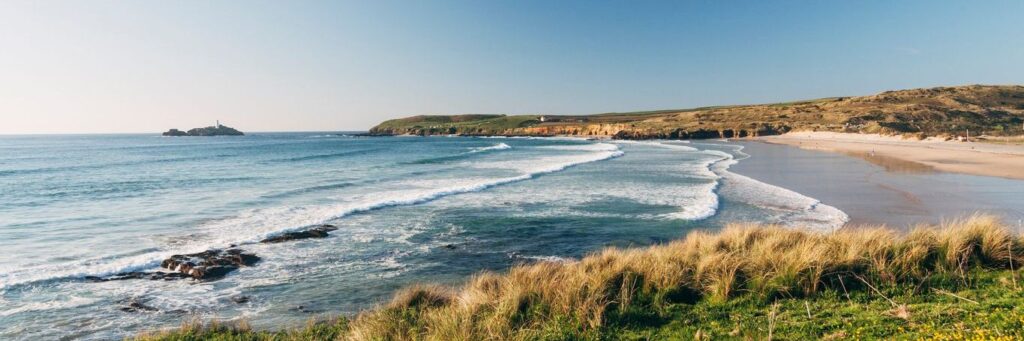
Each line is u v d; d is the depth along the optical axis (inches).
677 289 279.9
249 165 1685.5
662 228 618.5
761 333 217.0
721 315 247.1
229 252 511.5
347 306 366.9
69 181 1181.7
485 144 3858.3
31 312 358.9
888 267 279.0
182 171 1454.2
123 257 495.8
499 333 230.4
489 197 884.6
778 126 4384.8
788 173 1214.9
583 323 242.2
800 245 325.4
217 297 388.8
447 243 553.9
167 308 366.9
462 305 273.1
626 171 1355.8
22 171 1478.8
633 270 301.7
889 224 597.9
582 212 729.0
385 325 262.4
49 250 523.5
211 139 6102.4
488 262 480.7
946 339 185.2
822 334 213.3
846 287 270.2
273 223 665.0
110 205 817.5
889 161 1475.1
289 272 450.9
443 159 1985.7
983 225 325.4
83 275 438.0
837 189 899.4
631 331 235.6
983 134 2942.9
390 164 1722.4
